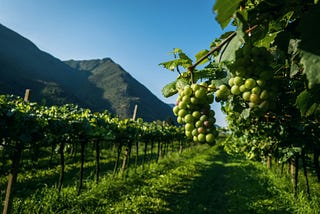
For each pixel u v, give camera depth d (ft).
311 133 20.26
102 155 58.18
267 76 5.08
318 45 3.78
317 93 4.53
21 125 22.47
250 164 56.80
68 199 25.26
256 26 4.95
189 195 31.35
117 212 23.86
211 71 5.97
